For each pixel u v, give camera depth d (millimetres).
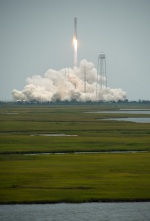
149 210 197250
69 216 191500
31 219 188625
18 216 191250
